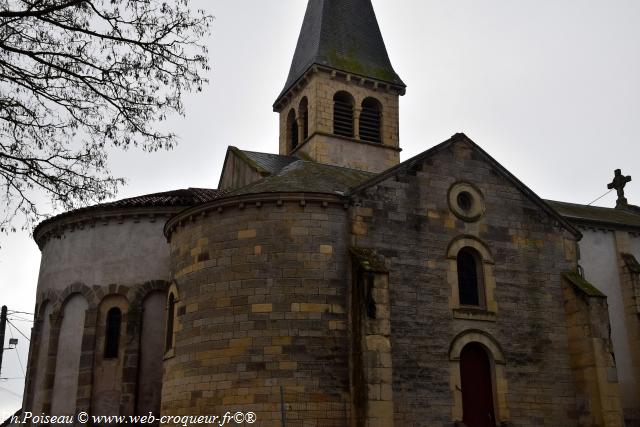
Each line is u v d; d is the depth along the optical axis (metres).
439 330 23.22
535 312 25.27
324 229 22.98
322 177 26.58
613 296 33.38
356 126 37.41
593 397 24.19
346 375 21.66
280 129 41.31
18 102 13.79
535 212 26.67
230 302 22.36
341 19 40.06
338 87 37.62
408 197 24.36
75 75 14.06
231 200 23.27
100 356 29.17
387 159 37.75
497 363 23.83
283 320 21.86
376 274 21.78
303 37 41.16
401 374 22.11
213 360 21.97
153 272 29.98
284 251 22.58
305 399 21.11
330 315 22.11
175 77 14.83
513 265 25.52
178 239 25.03
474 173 25.98
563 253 26.67
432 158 25.30
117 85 14.45
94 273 30.44
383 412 20.55
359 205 23.47
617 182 42.59
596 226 34.03
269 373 21.31
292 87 39.25
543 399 24.23
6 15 13.20
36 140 14.09
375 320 21.33
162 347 29.31
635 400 31.78
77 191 14.44
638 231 35.44
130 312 29.36
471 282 24.92
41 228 33.00
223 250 23.08
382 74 38.81
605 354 24.53
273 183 25.08
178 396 22.62
